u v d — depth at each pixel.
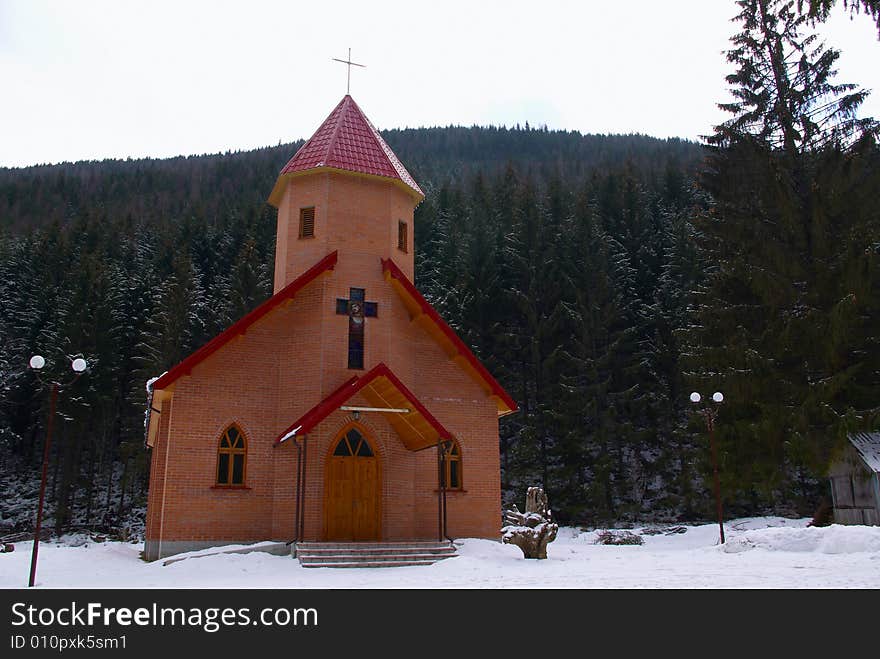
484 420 23.12
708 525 33.44
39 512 14.89
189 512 19.19
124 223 71.88
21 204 101.12
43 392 44.75
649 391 43.03
